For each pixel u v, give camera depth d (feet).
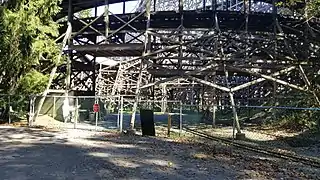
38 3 68.03
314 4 63.26
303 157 38.14
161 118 102.06
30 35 65.98
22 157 33.01
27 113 70.85
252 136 58.34
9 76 69.26
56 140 46.19
